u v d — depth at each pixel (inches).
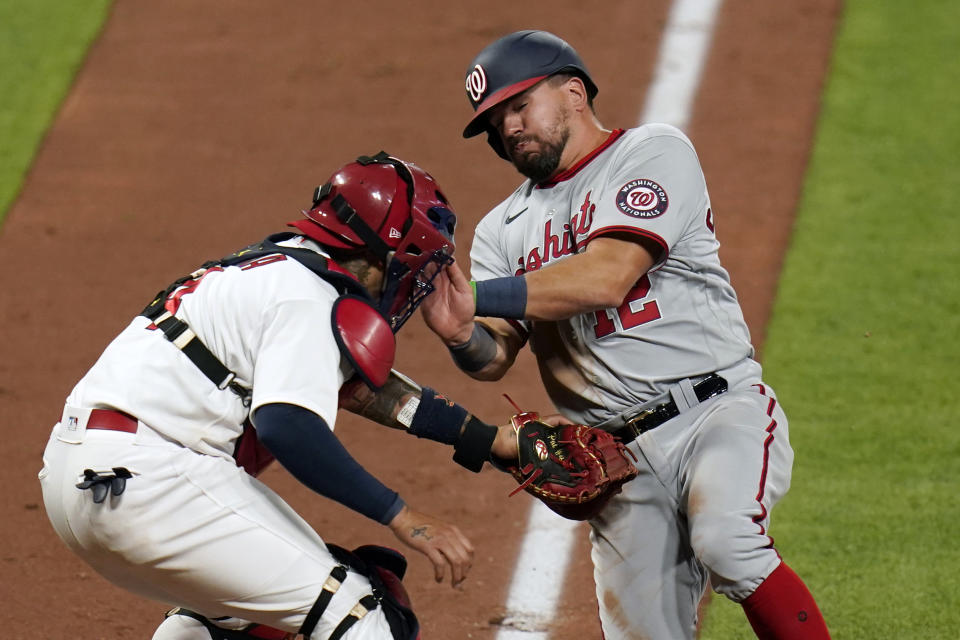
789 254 991.6
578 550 684.1
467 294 478.3
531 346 561.9
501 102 514.6
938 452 758.5
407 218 449.7
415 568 676.1
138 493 426.9
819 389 835.4
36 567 670.5
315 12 1384.1
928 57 1241.4
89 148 1184.8
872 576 637.9
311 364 418.6
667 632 532.7
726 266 981.2
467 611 633.0
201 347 438.0
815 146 1123.3
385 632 442.6
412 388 494.3
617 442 506.3
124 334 454.3
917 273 957.2
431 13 1362.0
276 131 1187.3
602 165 524.1
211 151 1167.6
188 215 1080.8
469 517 721.0
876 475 738.8
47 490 450.3
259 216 1071.6
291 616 444.5
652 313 513.7
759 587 465.1
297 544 444.5
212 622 495.5
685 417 515.8
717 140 1135.0
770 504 488.7
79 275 1010.7
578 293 481.7
